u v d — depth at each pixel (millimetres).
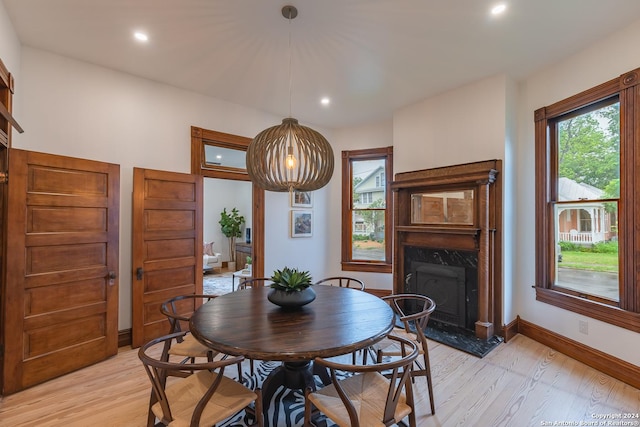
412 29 2418
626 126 2367
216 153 3879
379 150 4750
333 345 1530
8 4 2123
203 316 1946
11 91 2338
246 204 8312
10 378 2258
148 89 3293
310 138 2221
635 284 2314
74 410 2076
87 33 2477
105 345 2807
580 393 2254
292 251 4633
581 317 2723
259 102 3961
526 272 3268
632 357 2336
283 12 2213
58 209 2547
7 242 2275
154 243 3197
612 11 2195
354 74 3188
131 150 3176
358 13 2225
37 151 2662
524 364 2693
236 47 2688
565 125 2965
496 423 1946
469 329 3359
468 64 2973
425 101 3846
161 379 1590
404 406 1511
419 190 3879
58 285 2533
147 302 3137
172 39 2568
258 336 1629
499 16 2252
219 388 1631
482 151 3293
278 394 2264
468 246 3334
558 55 2809
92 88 2957
